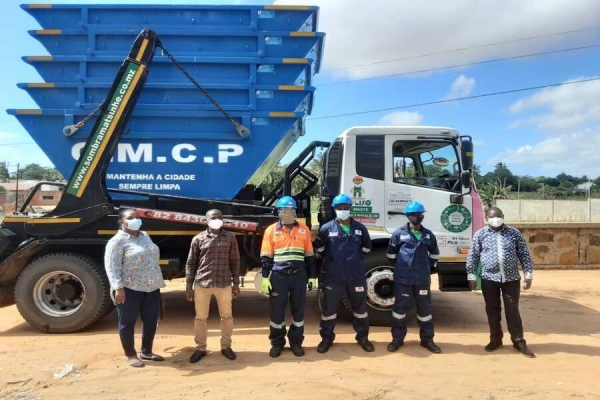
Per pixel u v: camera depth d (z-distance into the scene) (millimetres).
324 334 5785
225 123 7090
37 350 5719
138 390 4520
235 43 7125
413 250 5840
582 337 6461
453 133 6910
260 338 6418
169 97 7070
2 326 6996
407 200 6863
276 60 7078
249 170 7090
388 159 6926
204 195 7105
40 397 4363
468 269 5973
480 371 5062
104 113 6625
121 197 7121
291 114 7016
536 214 28656
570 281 11078
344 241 5746
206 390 4520
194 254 5480
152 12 7062
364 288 5812
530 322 7340
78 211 6637
